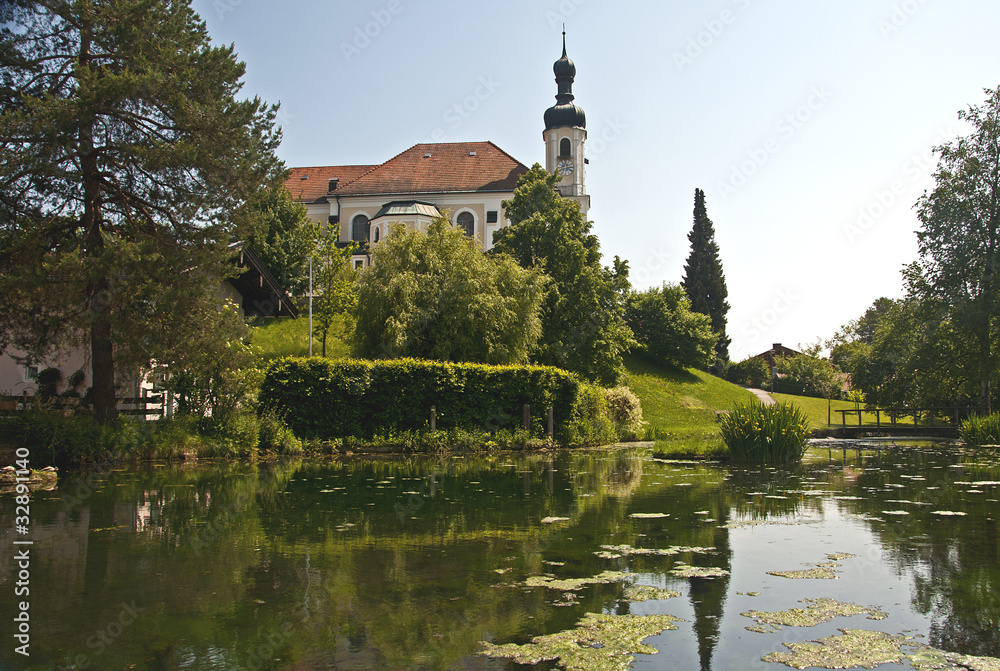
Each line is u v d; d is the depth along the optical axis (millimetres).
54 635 3635
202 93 14586
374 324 23906
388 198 55281
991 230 29391
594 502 8367
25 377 19656
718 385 52562
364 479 11023
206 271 14938
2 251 13789
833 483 10391
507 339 25422
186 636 3617
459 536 6211
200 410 15992
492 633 3656
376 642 3523
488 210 54656
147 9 13977
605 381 34781
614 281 35969
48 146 12820
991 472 12219
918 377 31031
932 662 3232
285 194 40594
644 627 3725
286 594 4379
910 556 5379
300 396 17203
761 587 4504
